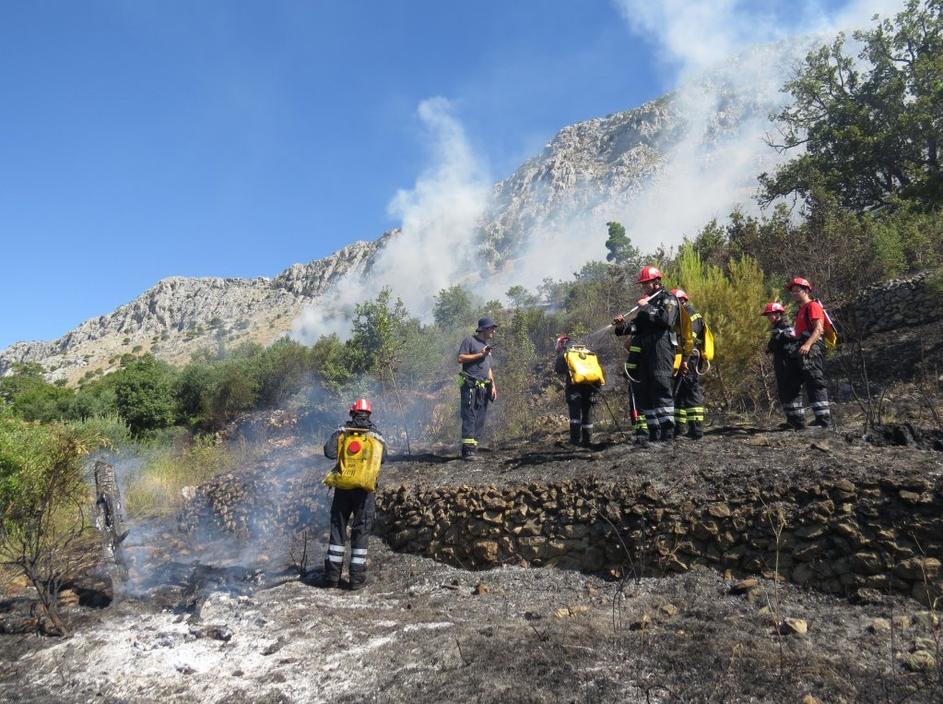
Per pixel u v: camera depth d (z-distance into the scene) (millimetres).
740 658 3131
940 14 22672
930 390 7207
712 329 7832
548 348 13656
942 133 20859
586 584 4730
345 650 3738
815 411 6160
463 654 3412
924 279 10047
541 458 6590
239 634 4152
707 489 4680
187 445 16078
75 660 3963
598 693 2857
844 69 25016
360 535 5469
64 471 5539
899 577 3748
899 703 2670
